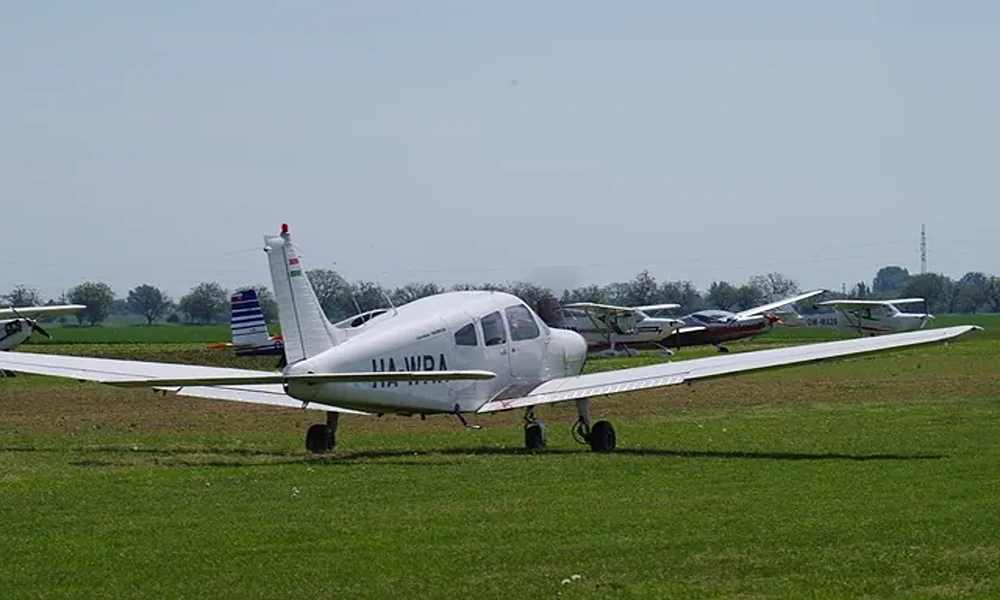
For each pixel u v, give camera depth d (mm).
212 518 26109
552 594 19531
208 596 19734
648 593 19500
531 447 40969
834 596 19203
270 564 21766
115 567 21672
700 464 34062
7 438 44906
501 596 19453
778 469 32812
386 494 29094
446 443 42656
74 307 106625
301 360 36656
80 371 38781
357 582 20469
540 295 127938
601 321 131625
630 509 26531
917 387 65750
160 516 26391
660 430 45406
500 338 41438
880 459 34719
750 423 47562
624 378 39531
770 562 21375
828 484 29828
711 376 37656
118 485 30938
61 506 27703
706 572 20781
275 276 37031
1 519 26141
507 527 24688
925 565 21000
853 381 71188
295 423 51250
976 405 53906
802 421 47781
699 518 25312
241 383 35438
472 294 42188
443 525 25031
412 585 20219
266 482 31312
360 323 40250
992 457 34750
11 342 102938
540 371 43031
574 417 53562
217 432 47625
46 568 21641
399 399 38312
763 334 141000
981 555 21641
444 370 39438
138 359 110375
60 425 50688
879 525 24250
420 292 113875
